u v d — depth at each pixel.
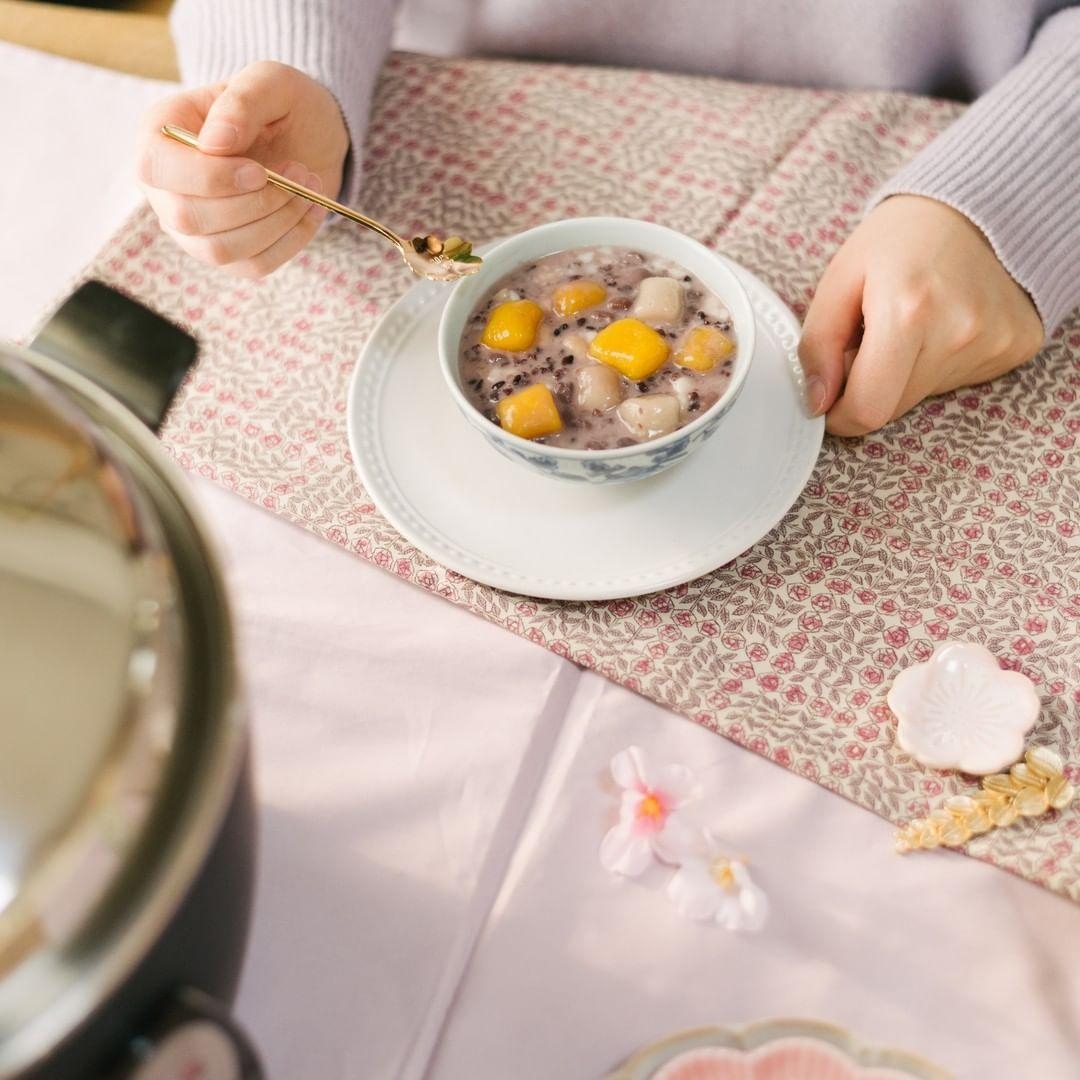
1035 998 0.64
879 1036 0.64
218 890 0.55
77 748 0.51
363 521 0.76
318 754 0.70
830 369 0.77
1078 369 0.79
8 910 0.50
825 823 0.68
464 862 0.67
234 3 0.89
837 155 0.87
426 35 1.04
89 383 0.60
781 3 0.94
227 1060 0.55
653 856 0.67
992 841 0.67
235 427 0.79
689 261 0.77
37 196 0.89
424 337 0.80
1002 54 0.92
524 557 0.73
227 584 0.56
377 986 0.65
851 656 0.71
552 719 0.71
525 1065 0.64
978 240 0.79
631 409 0.73
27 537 0.53
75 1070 0.52
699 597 0.73
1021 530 0.74
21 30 0.97
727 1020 0.64
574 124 0.89
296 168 0.81
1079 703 0.69
